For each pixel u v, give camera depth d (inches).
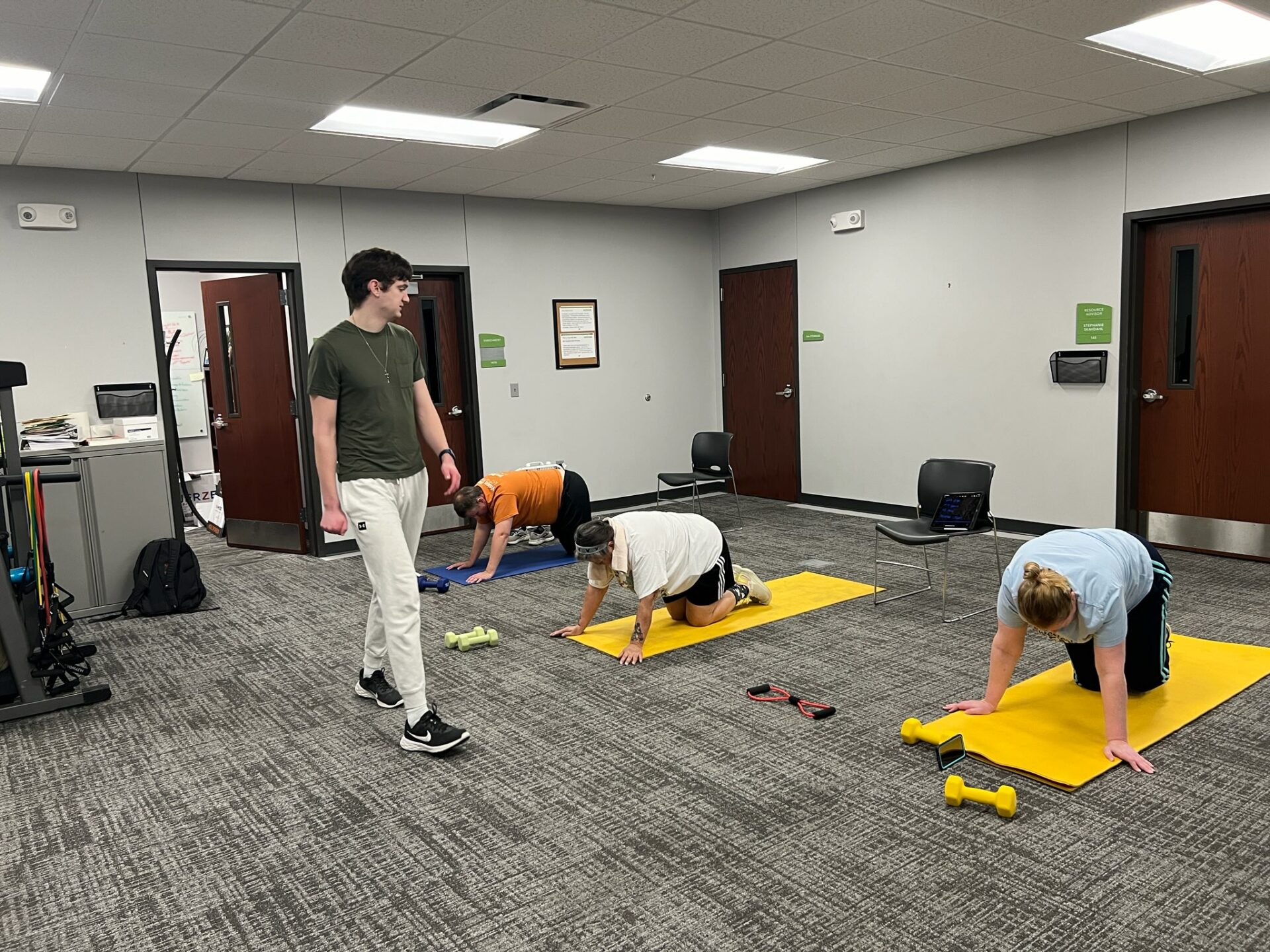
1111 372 214.5
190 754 120.0
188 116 167.2
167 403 222.4
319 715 132.1
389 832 97.1
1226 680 126.8
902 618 166.2
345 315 249.6
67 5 113.5
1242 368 196.2
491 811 100.8
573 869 88.0
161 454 197.5
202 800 106.8
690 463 326.0
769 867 86.7
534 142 203.3
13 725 132.8
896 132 208.7
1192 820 91.8
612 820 97.2
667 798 101.7
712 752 113.3
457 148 203.6
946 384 251.4
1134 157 204.2
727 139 209.9
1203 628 152.2
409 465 118.0
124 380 216.5
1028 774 102.0
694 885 84.2
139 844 97.1
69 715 136.2
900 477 267.7
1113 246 210.5
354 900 84.7
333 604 196.2
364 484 114.2
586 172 239.1
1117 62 158.6
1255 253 191.6
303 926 81.0
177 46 131.0
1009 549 221.1
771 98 175.2
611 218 298.2
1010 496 239.8
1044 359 227.6
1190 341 204.2
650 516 151.5
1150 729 111.2
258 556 250.1
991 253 235.9
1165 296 206.8
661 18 129.7
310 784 109.5
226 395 257.4
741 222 310.5
